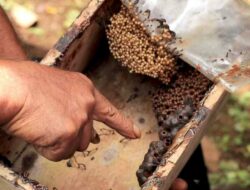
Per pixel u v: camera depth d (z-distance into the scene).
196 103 0.79
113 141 0.81
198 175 0.92
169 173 0.69
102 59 0.86
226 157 1.44
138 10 0.79
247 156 1.44
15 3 1.40
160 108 0.81
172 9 0.79
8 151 0.78
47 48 1.34
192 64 0.78
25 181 0.63
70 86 0.63
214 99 0.74
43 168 0.78
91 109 0.64
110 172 0.78
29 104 0.59
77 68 0.83
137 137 0.69
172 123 0.75
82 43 0.78
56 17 1.40
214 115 0.84
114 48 0.81
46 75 0.62
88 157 0.79
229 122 1.46
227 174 1.41
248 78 0.76
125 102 0.84
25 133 0.61
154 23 0.79
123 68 0.86
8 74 0.59
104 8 0.78
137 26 0.79
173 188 0.85
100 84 0.85
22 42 1.34
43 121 0.60
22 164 0.78
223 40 0.78
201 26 0.79
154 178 0.67
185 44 0.78
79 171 0.78
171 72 0.80
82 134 0.65
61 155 0.63
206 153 1.44
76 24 0.75
